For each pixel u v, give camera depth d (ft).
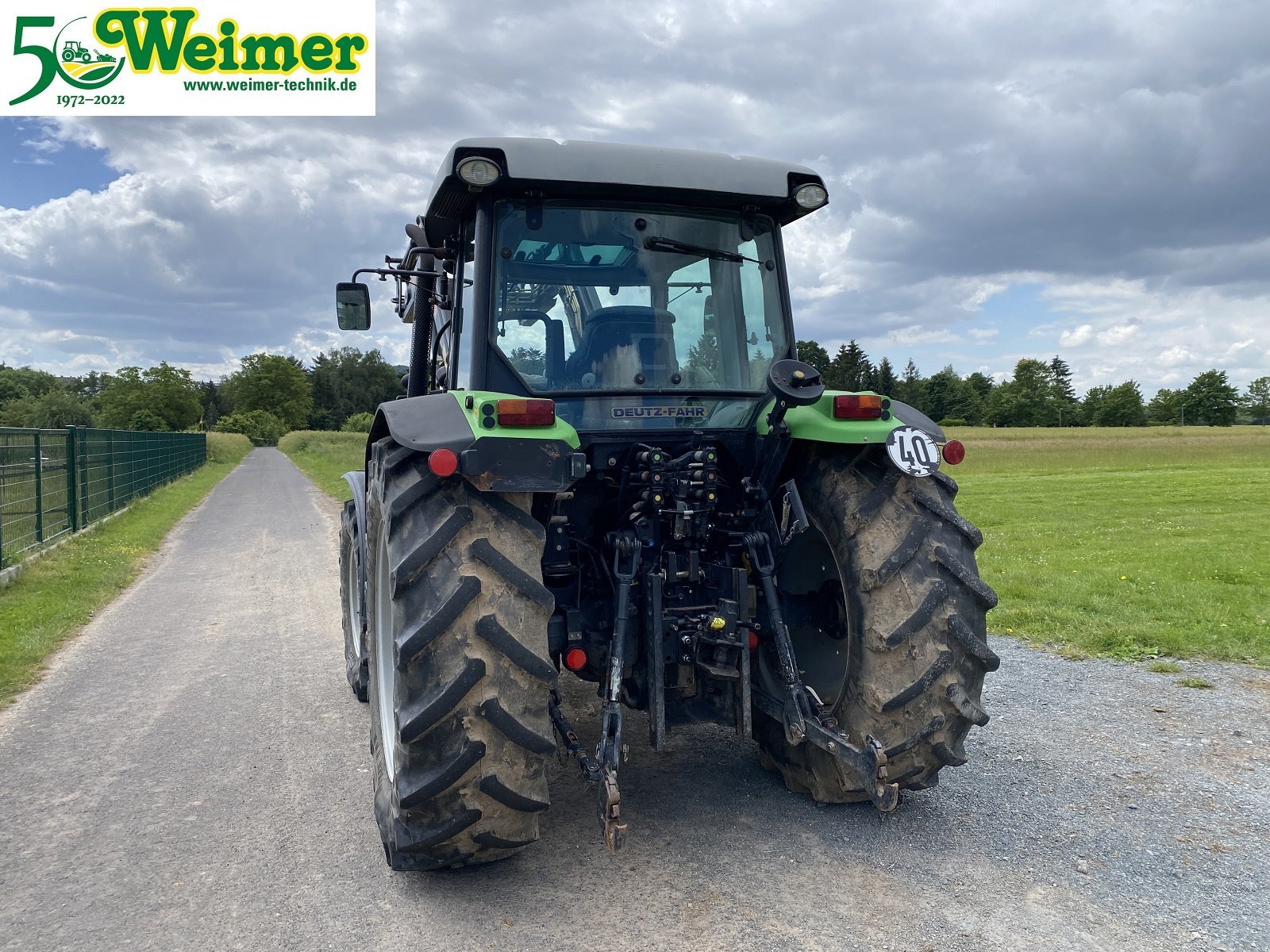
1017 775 11.87
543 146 10.15
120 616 25.58
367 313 15.43
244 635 22.70
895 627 9.45
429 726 8.21
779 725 11.35
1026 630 19.94
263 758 13.60
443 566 8.45
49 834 10.88
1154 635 18.71
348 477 16.89
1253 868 9.17
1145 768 12.05
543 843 10.19
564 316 10.55
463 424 8.75
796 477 10.99
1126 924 8.11
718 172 10.72
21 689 17.71
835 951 7.77
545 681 8.51
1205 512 46.93
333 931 8.43
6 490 34.65
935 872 9.22
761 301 11.53
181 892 9.32
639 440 10.65
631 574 9.84
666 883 9.14
